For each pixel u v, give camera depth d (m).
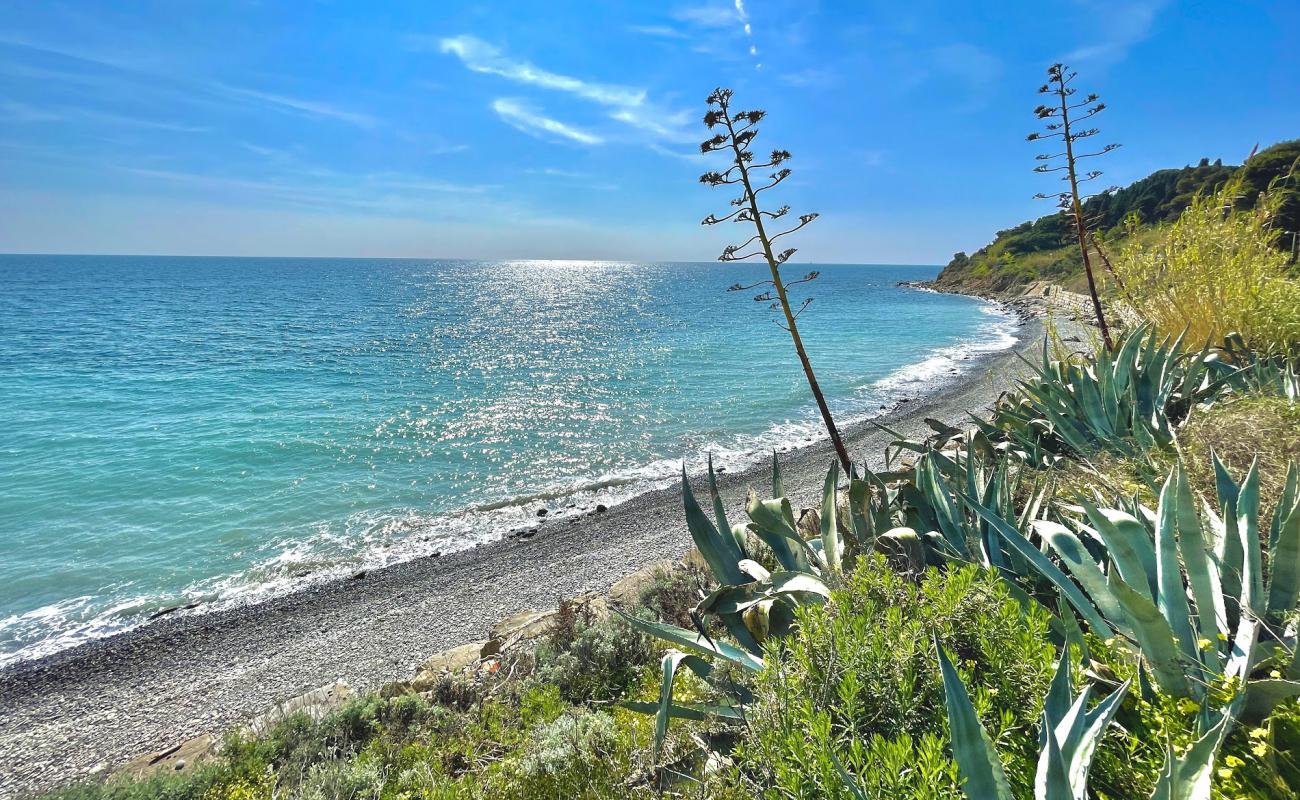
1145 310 5.84
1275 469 2.88
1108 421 4.49
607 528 13.16
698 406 24.20
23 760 7.17
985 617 1.79
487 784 3.36
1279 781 1.21
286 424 21.95
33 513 14.35
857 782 1.35
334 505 14.95
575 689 4.84
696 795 2.25
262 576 11.56
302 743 4.84
